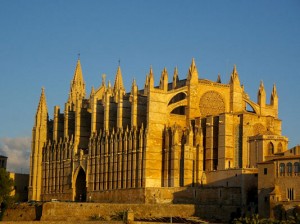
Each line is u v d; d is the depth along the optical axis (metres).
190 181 173.00
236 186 160.25
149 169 176.25
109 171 190.25
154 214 153.88
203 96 188.38
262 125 180.00
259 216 142.00
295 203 136.38
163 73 184.62
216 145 177.50
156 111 180.25
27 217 159.25
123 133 187.62
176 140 174.88
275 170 142.50
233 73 192.62
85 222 143.00
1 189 165.88
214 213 154.12
